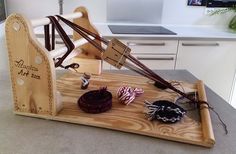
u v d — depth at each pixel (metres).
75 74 0.70
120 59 0.54
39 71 0.46
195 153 0.39
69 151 0.39
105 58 0.55
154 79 0.59
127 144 0.41
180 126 0.45
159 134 0.43
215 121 0.49
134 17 1.62
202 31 1.52
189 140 0.41
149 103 0.52
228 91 1.53
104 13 1.59
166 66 1.40
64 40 0.57
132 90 0.56
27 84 0.47
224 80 1.49
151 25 1.63
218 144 0.42
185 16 1.66
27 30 0.44
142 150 0.40
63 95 0.56
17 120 0.47
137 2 1.58
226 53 1.42
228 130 0.46
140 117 0.48
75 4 1.54
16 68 0.47
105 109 0.49
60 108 0.50
